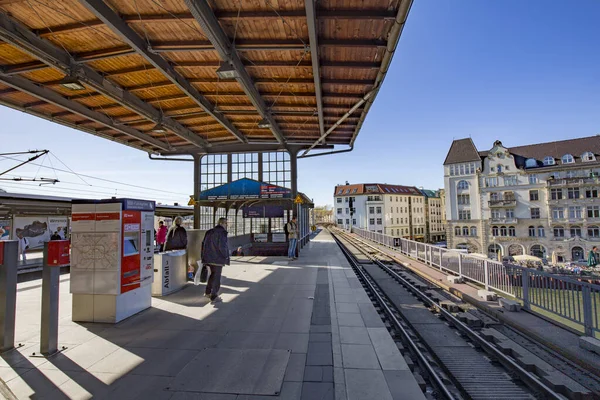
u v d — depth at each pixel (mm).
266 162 15555
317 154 13469
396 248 21016
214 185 15625
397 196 85188
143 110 9016
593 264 33781
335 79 7992
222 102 9477
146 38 6098
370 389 3133
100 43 6180
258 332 4754
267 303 6371
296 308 6020
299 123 11227
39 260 10656
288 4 5301
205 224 14102
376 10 5449
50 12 5219
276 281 8508
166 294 6992
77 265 5285
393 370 3541
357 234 41125
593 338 4938
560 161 48500
